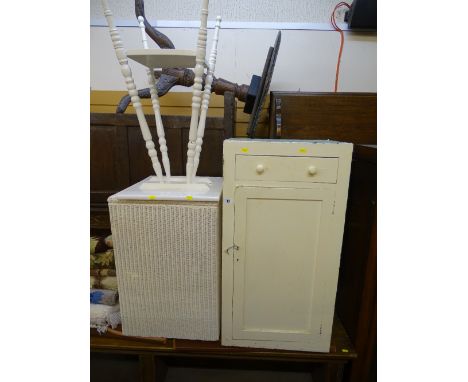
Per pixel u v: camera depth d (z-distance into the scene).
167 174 0.90
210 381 1.06
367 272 0.85
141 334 0.91
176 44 1.26
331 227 0.80
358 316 0.90
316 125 1.16
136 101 0.81
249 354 0.90
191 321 0.89
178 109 1.31
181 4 1.24
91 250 1.09
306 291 0.85
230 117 1.05
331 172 0.76
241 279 0.85
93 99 1.30
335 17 1.24
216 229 0.80
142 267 0.85
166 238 0.82
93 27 1.25
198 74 0.77
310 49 1.26
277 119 1.13
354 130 1.16
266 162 0.76
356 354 0.88
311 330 0.88
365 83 1.29
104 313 0.97
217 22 0.88
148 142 0.85
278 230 0.81
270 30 1.25
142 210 0.80
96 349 0.91
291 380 1.07
